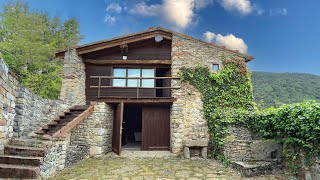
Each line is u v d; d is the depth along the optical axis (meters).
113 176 6.10
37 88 13.05
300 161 5.79
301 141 5.61
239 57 10.44
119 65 10.98
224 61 10.24
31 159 4.90
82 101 10.36
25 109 6.73
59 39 16.08
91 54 10.95
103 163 7.67
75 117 8.08
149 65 10.99
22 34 12.64
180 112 9.61
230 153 7.78
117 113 9.83
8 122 5.55
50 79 13.63
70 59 9.86
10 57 12.04
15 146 5.34
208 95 9.80
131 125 14.77
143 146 10.02
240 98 9.98
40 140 5.86
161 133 10.17
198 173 6.55
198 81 9.94
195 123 9.55
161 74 12.20
